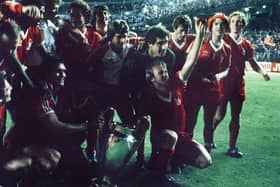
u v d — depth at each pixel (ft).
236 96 12.91
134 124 11.35
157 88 10.64
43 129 9.77
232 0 59.36
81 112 11.28
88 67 11.82
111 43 11.33
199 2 63.62
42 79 9.75
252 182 10.81
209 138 13.14
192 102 12.41
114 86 11.70
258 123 17.12
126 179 10.73
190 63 10.55
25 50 11.75
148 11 67.82
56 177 10.09
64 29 11.99
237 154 12.92
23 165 9.48
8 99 9.51
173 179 10.78
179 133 11.14
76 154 10.39
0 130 11.44
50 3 12.37
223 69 12.54
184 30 11.64
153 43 10.68
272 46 48.75
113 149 10.11
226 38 12.96
